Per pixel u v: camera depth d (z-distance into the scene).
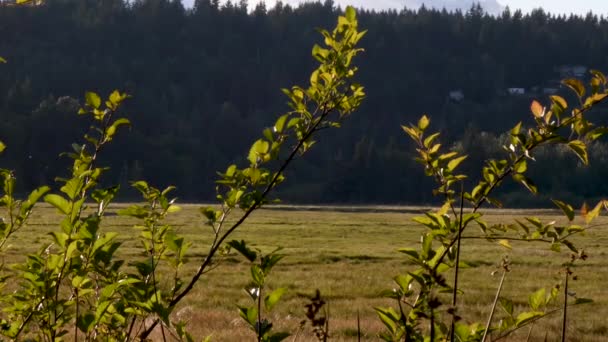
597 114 100.12
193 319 12.52
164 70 155.50
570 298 17.08
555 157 82.94
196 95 149.50
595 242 40.34
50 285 2.95
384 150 125.81
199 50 167.12
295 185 117.31
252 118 142.62
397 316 2.84
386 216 76.81
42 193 3.20
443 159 3.06
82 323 2.86
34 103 108.19
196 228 43.47
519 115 170.00
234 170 3.11
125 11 170.75
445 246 2.88
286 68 167.12
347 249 34.38
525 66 193.12
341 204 114.00
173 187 3.48
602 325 13.73
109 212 46.22
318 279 20.84
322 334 2.68
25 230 32.81
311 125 3.18
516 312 13.44
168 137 121.94
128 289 3.00
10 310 3.10
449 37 192.00
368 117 156.88
